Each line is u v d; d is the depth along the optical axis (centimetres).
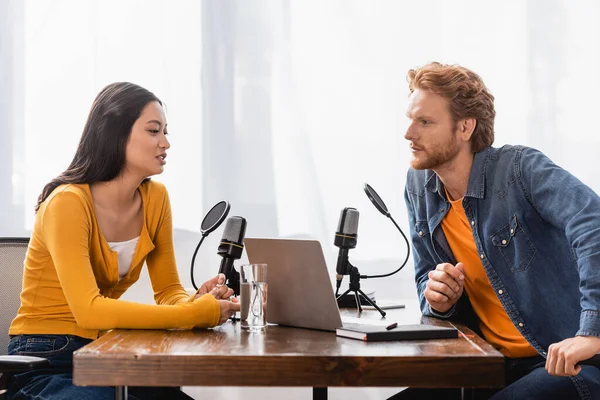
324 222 289
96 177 198
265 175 290
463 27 288
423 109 196
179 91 291
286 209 289
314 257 162
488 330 203
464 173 200
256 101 290
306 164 289
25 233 292
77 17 293
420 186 213
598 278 162
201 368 134
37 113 293
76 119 293
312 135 290
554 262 190
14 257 220
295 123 289
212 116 290
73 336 194
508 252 193
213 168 290
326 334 162
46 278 196
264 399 289
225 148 290
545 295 190
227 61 290
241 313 170
